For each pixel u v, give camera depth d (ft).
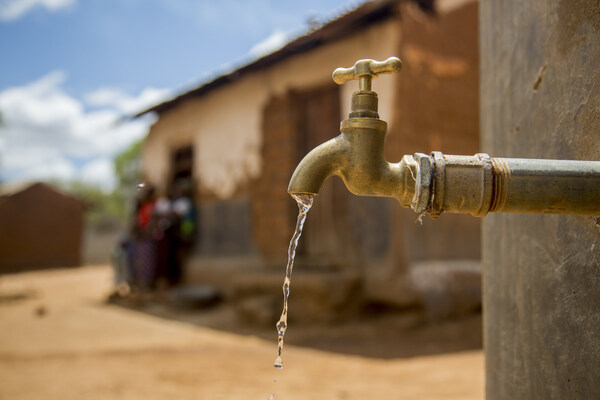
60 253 60.34
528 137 5.07
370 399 10.73
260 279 22.47
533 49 4.95
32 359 15.67
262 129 25.96
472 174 3.37
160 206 30.68
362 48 20.72
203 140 30.96
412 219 19.93
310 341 17.78
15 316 25.27
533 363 4.82
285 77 24.75
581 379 3.94
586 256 3.89
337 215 22.08
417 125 20.03
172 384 12.39
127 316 24.88
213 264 28.76
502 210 3.43
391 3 18.66
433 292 19.71
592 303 3.81
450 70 21.62
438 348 16.15
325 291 19.72
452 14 22.02
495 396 5.94
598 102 3.76
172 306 26.55
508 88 5.73
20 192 57.36
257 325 20.93
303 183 4.19
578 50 4.06
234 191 28.02
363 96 4.19
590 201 3.32
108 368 14.30
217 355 16.06
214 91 30.09
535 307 4.78
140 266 30.07
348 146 4.16
